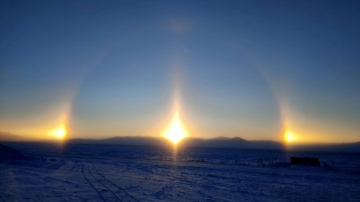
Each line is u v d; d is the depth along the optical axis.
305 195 18.83
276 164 45.19
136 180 23.44
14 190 16.56
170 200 15.73
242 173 31.70
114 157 60.31
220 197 17.19
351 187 23.02
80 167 33.44
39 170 27.84
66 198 14.94
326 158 96.12
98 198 15.20
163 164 42.72
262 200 16.66
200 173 30.88
